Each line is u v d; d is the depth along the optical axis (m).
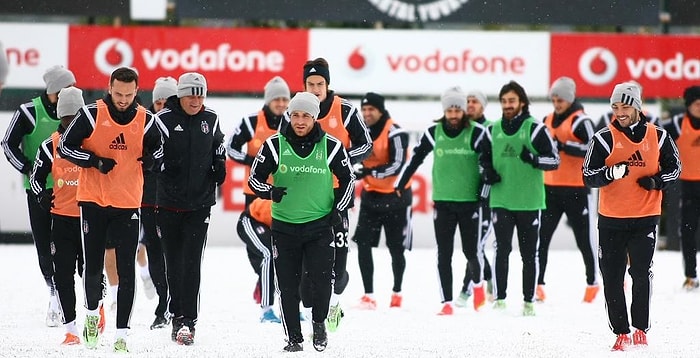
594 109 71.38
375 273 58.66
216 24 74.69
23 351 31.66
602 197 33.81
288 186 31.27
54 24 70.31
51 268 37.88
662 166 33.69
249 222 39.28
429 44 71.00
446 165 43.88
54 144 33.84
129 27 70.44
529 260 42.75
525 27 74.25
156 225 34.88
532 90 71.19
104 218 31.89
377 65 71.00
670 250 71.94
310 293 32.81
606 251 33.78
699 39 70.88
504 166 42.94
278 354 31.02
